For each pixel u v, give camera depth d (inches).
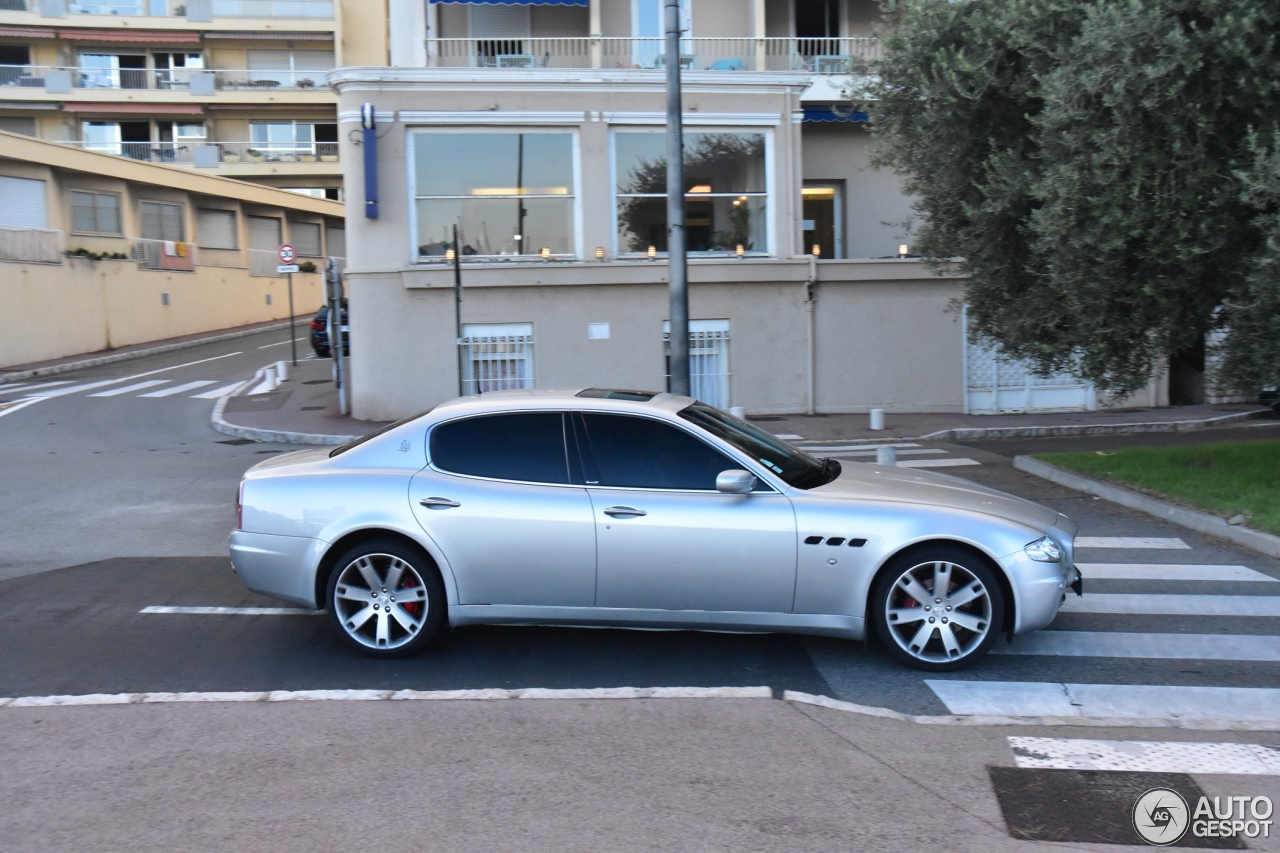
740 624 216.8
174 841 142.7
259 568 224.5
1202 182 327.6
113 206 1328.7
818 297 741.9
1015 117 396.8
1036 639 241.6
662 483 218.4
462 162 705.0
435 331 709.3
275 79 1771.7
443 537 217.3
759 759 169.9
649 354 724.7
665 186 724.7
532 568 215.9
